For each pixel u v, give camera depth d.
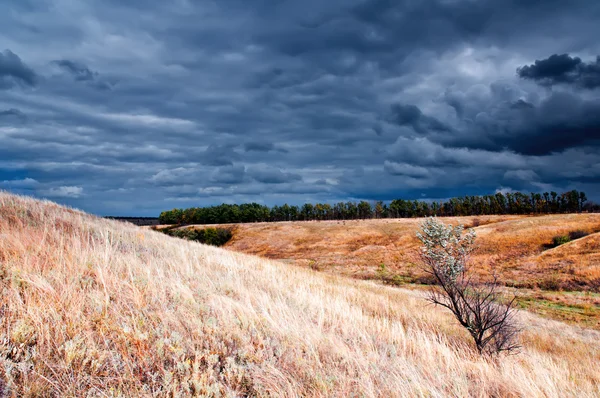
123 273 6.31
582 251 41.59
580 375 7.37
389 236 78.44
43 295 4.30
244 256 18.55
